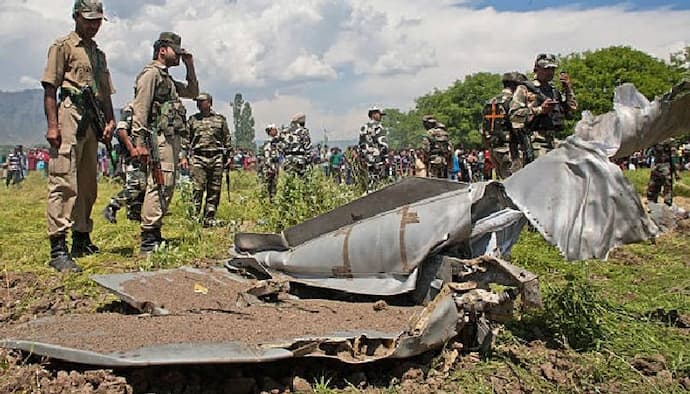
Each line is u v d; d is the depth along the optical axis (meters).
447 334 4.20
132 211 9.55
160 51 8.13
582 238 4.54
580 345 4.79
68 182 7.11
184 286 5.25
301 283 5.33
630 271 7.35
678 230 9.89
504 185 4.83
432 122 14.74
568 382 4.18
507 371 4.29
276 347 3.87
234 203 14.40
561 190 4.68
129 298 4.96
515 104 8.88
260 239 5.73
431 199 5.01
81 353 3.80
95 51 7.32
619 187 4.62
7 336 4.26
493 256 4.49
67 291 6.24
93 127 7.36
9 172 29.20
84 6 7.03
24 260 7.76
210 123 11.08
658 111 4.89
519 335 4.90
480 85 93.81
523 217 4.89
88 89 7.15
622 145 4.83
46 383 3.78
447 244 4.77
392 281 4.95
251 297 5.00
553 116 9.10
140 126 7.98
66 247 7.24
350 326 4.35
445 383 4.08
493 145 9.34
